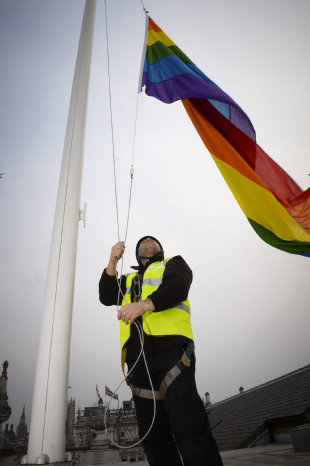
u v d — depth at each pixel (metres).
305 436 4.52
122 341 1.70
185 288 1.59
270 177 5.19
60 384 2.90
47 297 3.31
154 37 5.52
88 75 4.97
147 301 1.46
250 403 17.30
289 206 5.05
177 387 1.39
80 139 4.34
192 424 1.33
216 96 4.86
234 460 3.50
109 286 1.96
